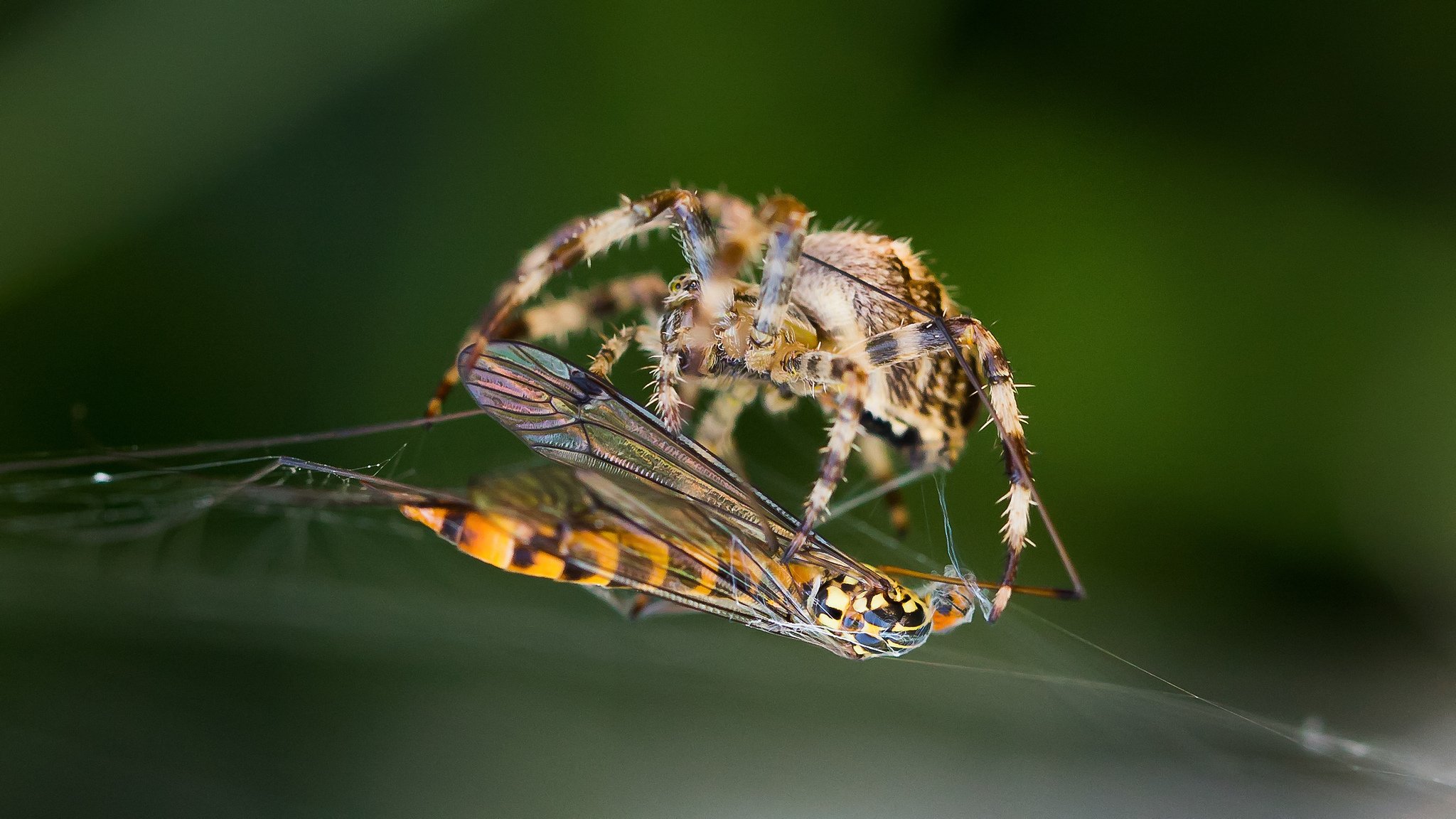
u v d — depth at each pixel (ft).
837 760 0.42
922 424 0.39
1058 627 0.43
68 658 0.41
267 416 0.44
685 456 0.37
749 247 0.38
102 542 0.42
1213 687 0.43
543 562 0.36
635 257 0.46
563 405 0.37
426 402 0.44
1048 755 0.43
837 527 0.46
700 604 0.36
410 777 0.41
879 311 0.39
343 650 0.43
